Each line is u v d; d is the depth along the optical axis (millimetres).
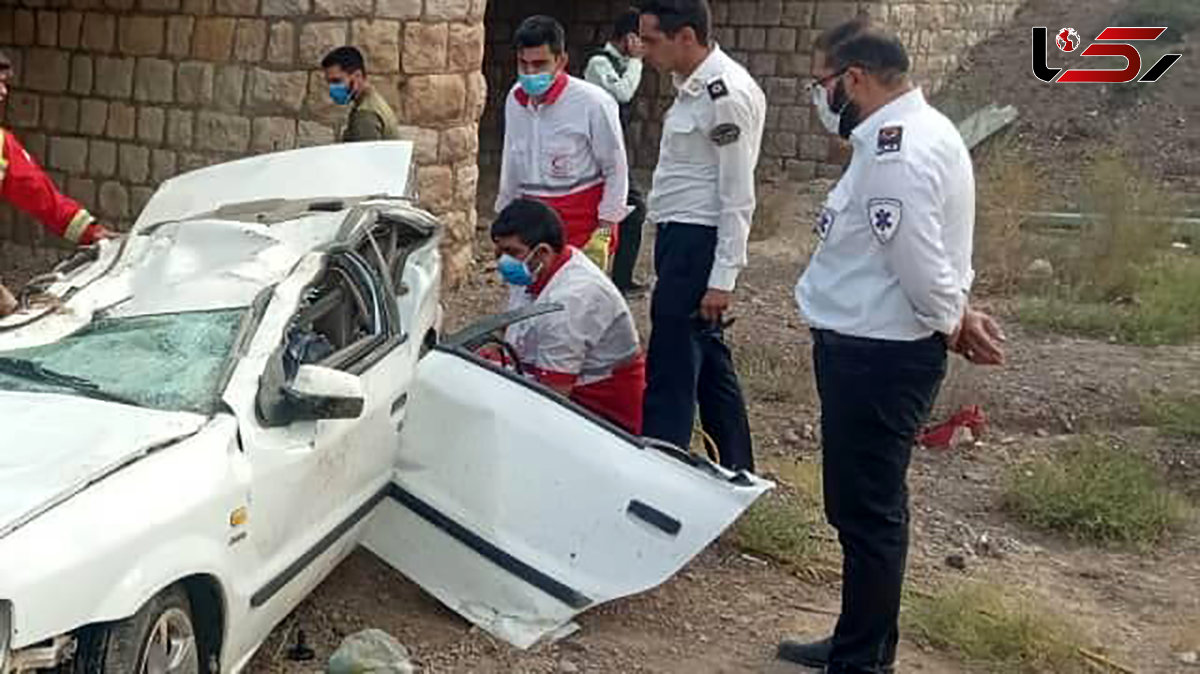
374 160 6230
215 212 5996
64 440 3883
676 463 5238
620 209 6996
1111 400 8781
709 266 6062
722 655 5254
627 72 11656
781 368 9086
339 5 10258
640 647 5258
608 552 5156
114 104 10805
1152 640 5617
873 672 4883
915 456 7746
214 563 3879
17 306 4965
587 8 18953
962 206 4535
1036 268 12016
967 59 21797
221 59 10492
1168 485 7520
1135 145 19422
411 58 10492
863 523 4773
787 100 18859
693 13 5840
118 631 3596
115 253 5180
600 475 5203
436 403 5316
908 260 4434
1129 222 12438
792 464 7289
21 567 3330
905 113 4508
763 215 14852
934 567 6242
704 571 5973
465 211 11148
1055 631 5406
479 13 11047
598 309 5957
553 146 6891
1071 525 6742
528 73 6820
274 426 4324
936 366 4652
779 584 5926
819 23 18625
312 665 4883
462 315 10367
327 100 10328
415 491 5273
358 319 5336
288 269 4953
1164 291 11305
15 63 11000
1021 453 7848
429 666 4953
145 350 4516
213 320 4668
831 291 4672
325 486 4598
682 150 6012
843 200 4625
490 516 5219
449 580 5262
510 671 4977
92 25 10781
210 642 4043
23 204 6340
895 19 19812
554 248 5941
